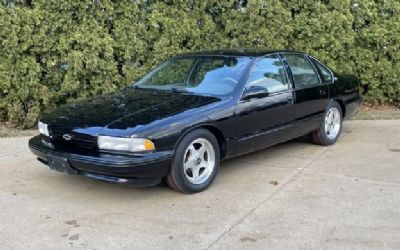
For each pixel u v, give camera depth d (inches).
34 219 167.9
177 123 180.7
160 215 170.4
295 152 253.9
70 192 194.7
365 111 373.7
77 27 316.2
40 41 308.2
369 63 376.2
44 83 321.1
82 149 179.9
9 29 298.7
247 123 208.4
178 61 241.3
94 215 171.2
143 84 235.9
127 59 333.4
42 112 323.0
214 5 356.5
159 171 177.5
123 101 205.2
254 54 229.0
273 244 147.5
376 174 214.2
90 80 322.0
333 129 271.6
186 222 164.2
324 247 145.0
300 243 147.8
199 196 188.7
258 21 350.9
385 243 147.0
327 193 190.5
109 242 150.2
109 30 331.3
